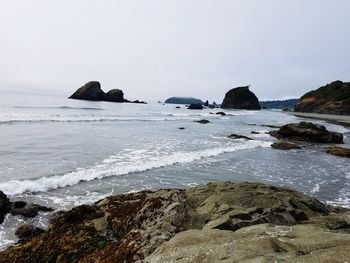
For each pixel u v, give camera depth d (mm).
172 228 10000
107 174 22406
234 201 11750
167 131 49875
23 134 37594
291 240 7023
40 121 52250
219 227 9383
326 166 28750
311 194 20188
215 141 41250
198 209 11617
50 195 18156
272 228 8156
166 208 11445
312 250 6441
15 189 18328
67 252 10305
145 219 11141
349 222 10430
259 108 176750
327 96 132375
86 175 21781
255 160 30016
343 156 34188
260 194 12422
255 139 45125
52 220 14359
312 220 10773
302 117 101625
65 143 33281
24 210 15586
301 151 36094
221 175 23922
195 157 29734
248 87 178375
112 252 9328
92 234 11289
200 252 6773
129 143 36000
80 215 12852
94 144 33844
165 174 23438
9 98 110688
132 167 24609
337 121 84625
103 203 13828
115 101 150750
